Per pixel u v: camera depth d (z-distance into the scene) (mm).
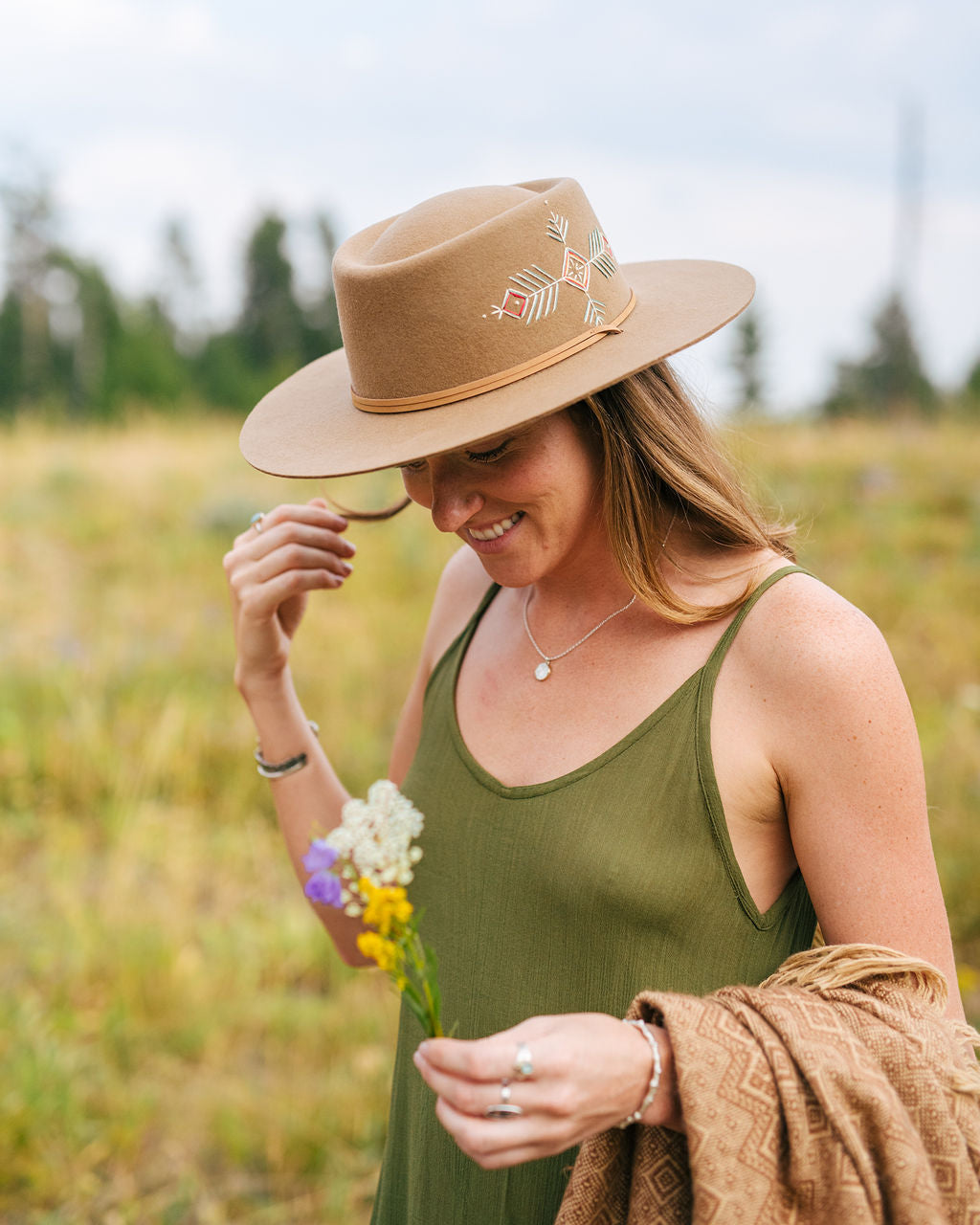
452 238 1330
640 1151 1148
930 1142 1082
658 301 1489
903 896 1188
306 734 1759
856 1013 1137
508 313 1316
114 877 4145
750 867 1285
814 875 1234
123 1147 3014
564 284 1346
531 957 1361
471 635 1630
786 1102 1063
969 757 4562
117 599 7000
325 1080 3262
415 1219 1515
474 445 1297
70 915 3840
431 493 1406
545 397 1262
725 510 1348
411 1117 1555
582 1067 1027
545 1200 1383
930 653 5953
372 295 1339
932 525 8359
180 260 66188
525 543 1373
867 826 1193
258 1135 3051
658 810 1293
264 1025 3490
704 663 1308
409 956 1098
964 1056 1133
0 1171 2924
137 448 12109
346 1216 2844
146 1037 3398
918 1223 1049
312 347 66562
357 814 1056
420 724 1792
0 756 4922
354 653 6016
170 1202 2900
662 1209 1133
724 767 1263
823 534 8023
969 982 3422
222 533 8477
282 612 1762
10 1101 3043
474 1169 1443
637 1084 1069
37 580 7316
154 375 46375
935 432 12297
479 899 1420
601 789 1328
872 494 9172
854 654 1206
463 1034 1424
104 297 51312
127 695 5582
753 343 42500
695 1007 1103
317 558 1672
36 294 50438
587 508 1387
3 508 8891
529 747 1433
